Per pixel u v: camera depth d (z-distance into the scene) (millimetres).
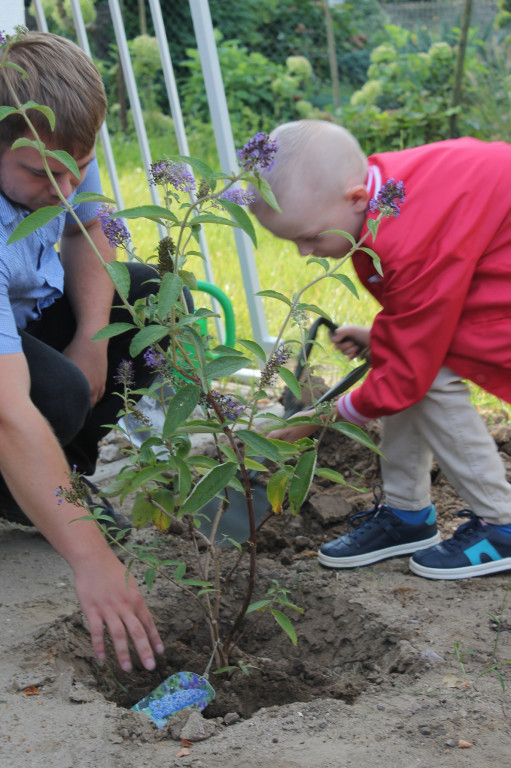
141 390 1790
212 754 1591
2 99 1867
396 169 2311
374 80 8852
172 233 5195
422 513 2465
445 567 2299
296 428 2330
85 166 2072
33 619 2082
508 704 1713
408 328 2205
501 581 2289
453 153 2293
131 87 3824
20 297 2311
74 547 1769
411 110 8344
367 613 2107
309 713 1722
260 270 5031
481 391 3576
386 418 2439
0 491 2389
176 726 1678
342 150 2283
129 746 1625
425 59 8523
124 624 1763
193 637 2160
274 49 10305
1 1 2971
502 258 2227
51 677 1826
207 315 1612
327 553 2408
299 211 2275
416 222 2182
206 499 1614
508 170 2250
